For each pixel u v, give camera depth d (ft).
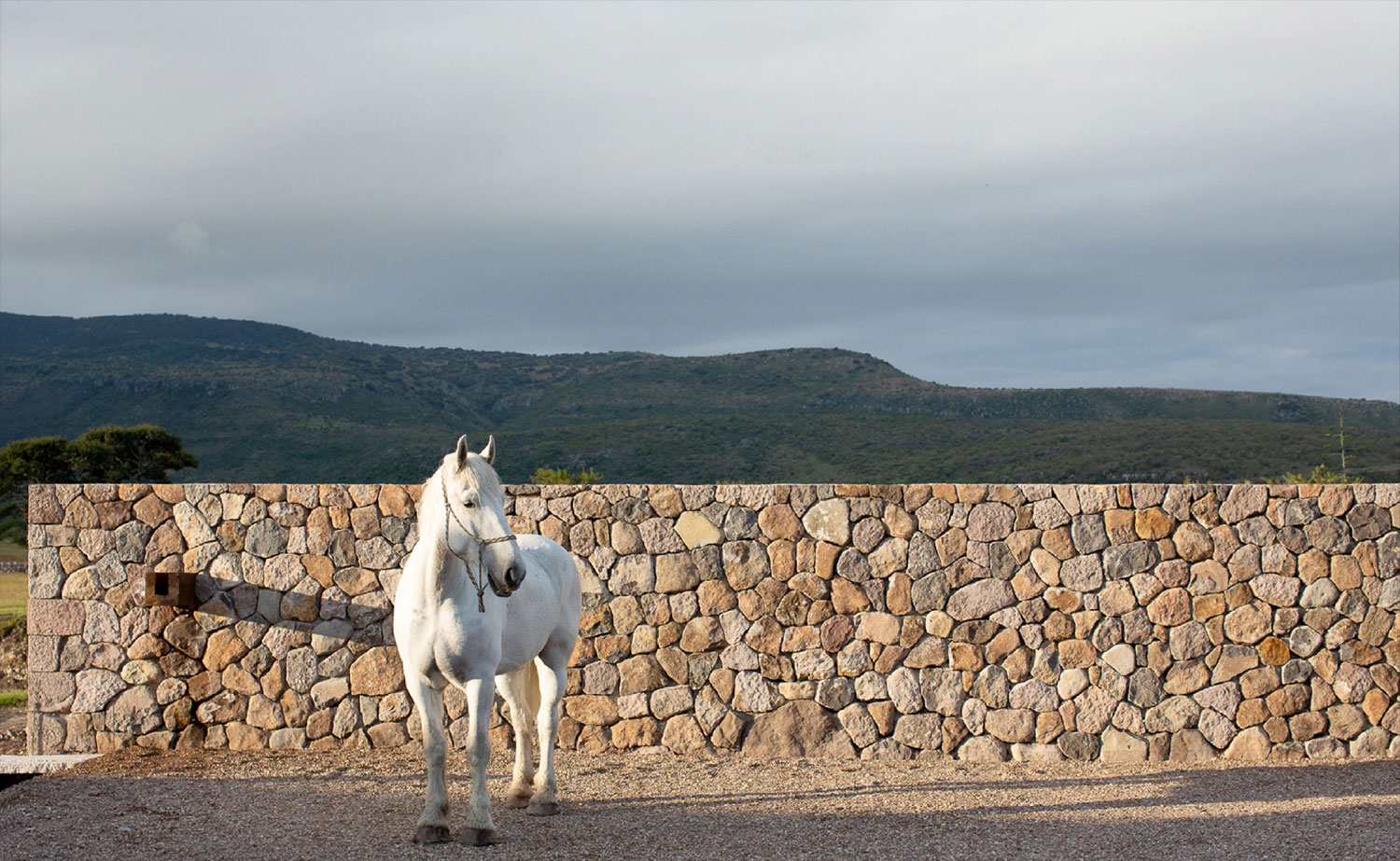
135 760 30.78
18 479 162.30
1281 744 31.81
